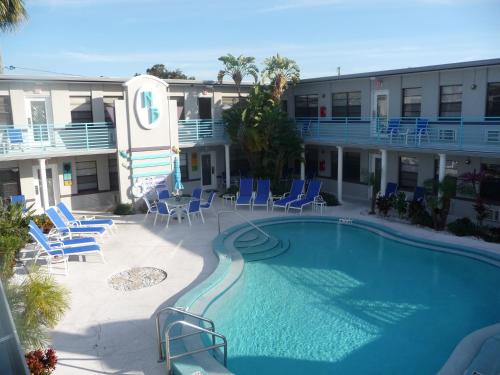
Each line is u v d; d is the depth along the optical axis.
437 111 18.97
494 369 7.85
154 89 20.72
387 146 18.86
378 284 12.52
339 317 10.53
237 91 25.31
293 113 25.92
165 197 20.34
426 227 17.22
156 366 8.12
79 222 16.52
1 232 14.05
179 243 15.54
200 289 11.21
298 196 20.73
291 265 14.05
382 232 16.98
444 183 16.31
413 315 10.62
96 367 8.08
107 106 21.50
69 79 19.48
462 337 9.60
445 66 17.73
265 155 22.73
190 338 8.95
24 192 19.91
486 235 15.53
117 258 14.02
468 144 16.94
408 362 8.69
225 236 16.05
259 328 10.01
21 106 19.03
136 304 10.69
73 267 13.22
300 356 8.89
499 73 16.73
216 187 26.00
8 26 16.88
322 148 24.91
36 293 7.72
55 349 8.68
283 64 23.22
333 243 16.28
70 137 20.09
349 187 23.86
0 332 3.61
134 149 20.47
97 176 21.81
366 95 21.84
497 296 11.68
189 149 24.58
